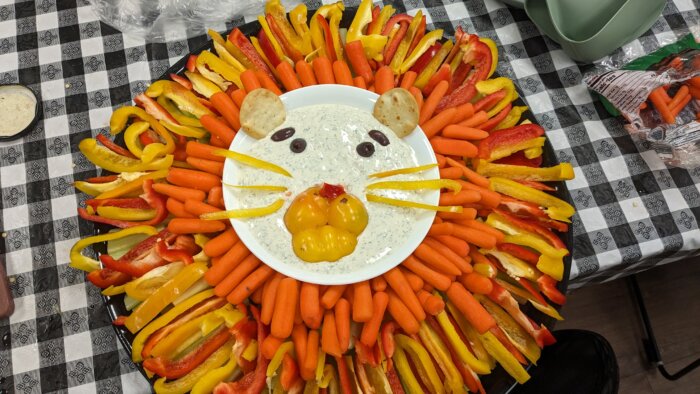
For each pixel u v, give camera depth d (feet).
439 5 2.38
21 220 2.00
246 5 2.24
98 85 2.19
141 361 1.64
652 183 2.13
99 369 1.85
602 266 2.02
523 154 1.91
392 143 1.75
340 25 2.00
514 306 1.68
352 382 1.61
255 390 1.57
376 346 1.64
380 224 1.66
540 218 1.79
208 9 2.22
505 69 2.31
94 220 1.73
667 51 2.20
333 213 1.63
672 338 2.86
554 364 1.97
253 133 1.72
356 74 1.93
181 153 1.84
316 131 1.74
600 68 2.29
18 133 2.06
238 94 1.75
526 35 2.35
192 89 1.90
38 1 2.27
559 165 1.80
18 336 1.87
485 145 1.82
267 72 1.94
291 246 1.63
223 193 1.64
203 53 1.87
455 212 1.64
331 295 1.57
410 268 1.67
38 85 2.18
